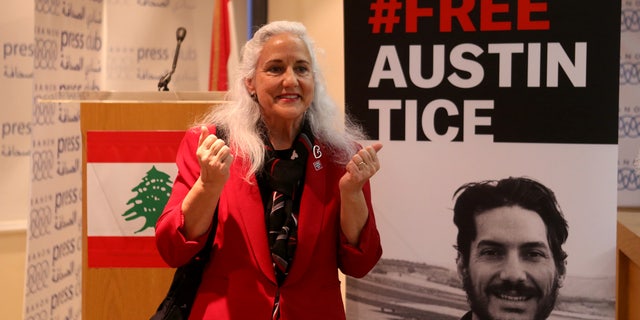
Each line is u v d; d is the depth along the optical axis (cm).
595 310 239
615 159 233
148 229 245
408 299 251
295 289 198
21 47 381
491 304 244
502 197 241
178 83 420
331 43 307
